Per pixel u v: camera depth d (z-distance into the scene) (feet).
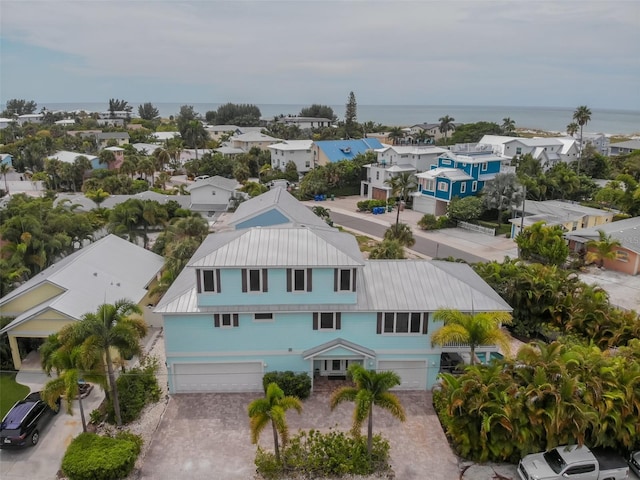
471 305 92.32
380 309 90.53
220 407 90.63
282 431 67.67
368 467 74.28
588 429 76.59
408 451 79.15
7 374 101.40
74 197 239.91
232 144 428.97
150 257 142.31
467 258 176.76
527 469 71.72
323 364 97.71
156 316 121.90
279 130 507.30
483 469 75.51
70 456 72.02
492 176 239.50
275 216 141.59
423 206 250.78
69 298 105.60
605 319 108.27
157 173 360.48
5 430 77.71
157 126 627.87
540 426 74.49
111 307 80.18
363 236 205.05
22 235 135.03
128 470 73.20
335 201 284.00
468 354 98.99
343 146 343.05
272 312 90.02
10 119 645.51
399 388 96.32
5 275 121.49
